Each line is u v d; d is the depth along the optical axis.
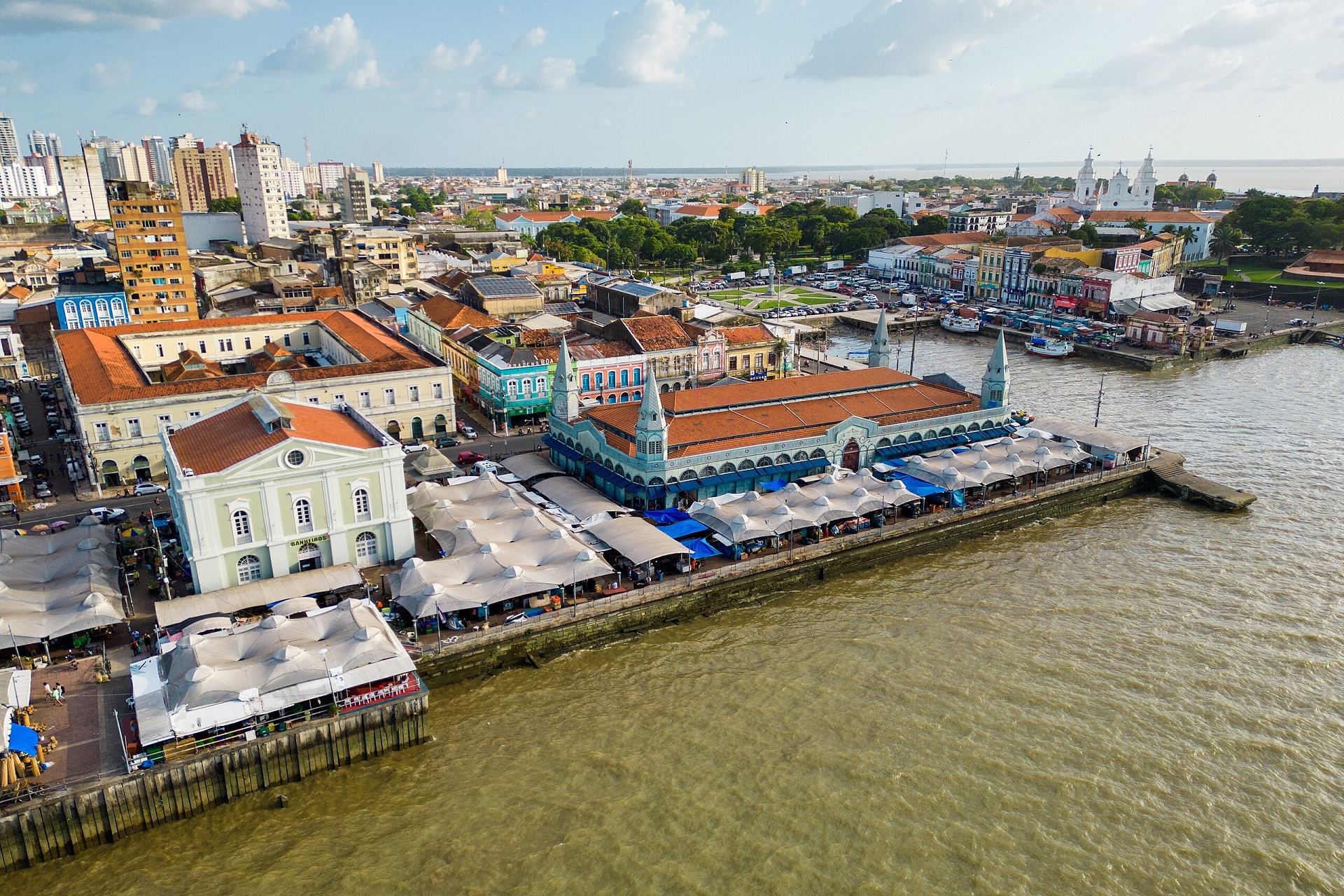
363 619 70.19
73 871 55.19
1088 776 61.78
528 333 146.12
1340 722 67.62
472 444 127.75
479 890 52.19
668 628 83.81
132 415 107.19
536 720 69.00
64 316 177.12
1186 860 54.59
